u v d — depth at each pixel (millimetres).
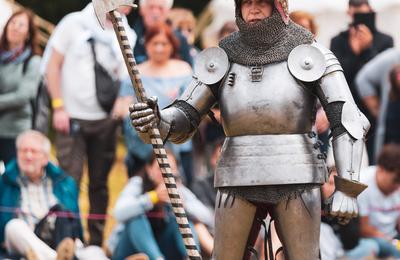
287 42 10758
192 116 10938
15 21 18328
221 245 10828
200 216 16797
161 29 18250
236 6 10852
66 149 18719
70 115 18719
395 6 23406
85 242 16875
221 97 10828
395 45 20672
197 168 18359
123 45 10586
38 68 18547
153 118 10477
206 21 29203
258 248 13789
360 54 18922
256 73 10719
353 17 18922
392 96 18844
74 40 18688
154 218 16531
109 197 19484
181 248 16547
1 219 16500
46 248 16219
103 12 10617
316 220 10695
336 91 10656
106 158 18734
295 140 10656
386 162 17094
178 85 18203
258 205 10789
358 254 16672
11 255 16375
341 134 10594
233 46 10867
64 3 34312
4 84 18375
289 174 10578
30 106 18547
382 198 17234
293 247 10688
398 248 17141
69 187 16844
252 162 10625
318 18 22984
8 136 18375
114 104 18703
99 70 18672
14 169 16656
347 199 10516
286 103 10633
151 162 16516
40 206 16562
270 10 10750
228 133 10828
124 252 16516
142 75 18266
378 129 18906
